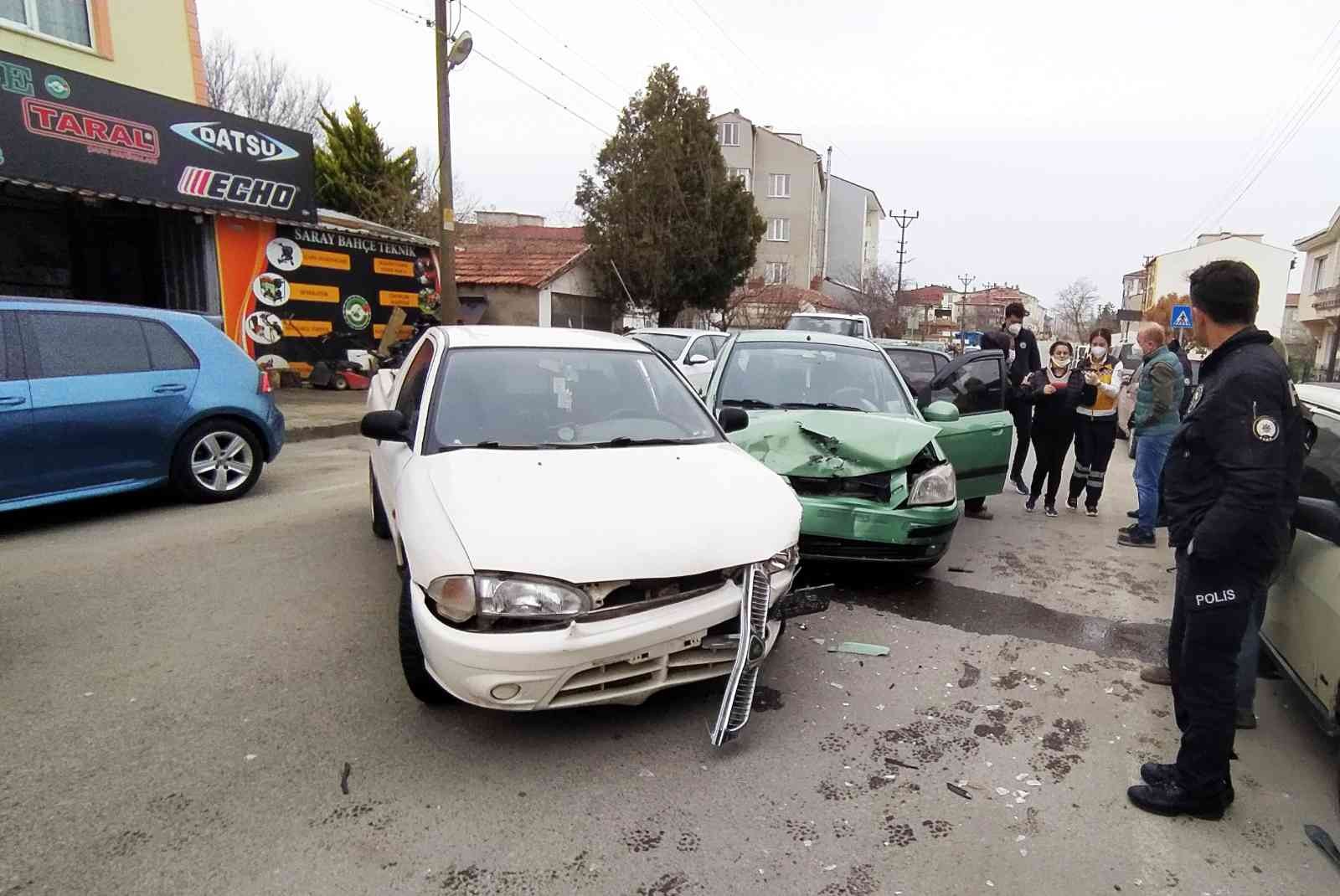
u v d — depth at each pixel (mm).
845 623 4562
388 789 2842
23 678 3580
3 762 2939
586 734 3236
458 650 2801
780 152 52188
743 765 3068
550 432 3984
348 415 11508
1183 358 8336
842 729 3385
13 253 11617
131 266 13141
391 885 2391
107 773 2887
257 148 12641
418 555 3008
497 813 2730
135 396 6027
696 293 25266
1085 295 79312
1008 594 5184
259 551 5438
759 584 3189
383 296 15469
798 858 2562
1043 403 7551
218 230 12773
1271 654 3682
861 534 4668
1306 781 3117
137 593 4621
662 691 3336
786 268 52344
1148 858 2621
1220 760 2777
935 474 4863
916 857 2586
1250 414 2615
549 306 21609
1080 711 3617
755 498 3539
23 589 4672
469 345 4441
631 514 3182
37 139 9828
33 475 5520
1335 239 34562
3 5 10469
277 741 3117
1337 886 2512
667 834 2658
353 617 4324
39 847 2496
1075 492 7840
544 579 2840
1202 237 56750
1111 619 4789
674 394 4625
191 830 2598
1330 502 3225
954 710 3584
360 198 22906
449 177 14344
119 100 10719
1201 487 2783
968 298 98500
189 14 12664
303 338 14164
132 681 3572
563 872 2469
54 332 5699
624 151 24703
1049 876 2520
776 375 6223
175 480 6426
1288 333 50719
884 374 6293
